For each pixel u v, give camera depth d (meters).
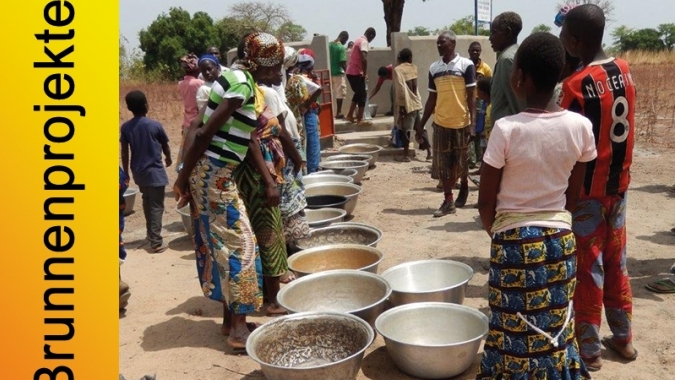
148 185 5.94
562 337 2.56
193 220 3.80
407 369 3.43
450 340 3.69
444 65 6.57
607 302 3.49
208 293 3.84
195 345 3.98
